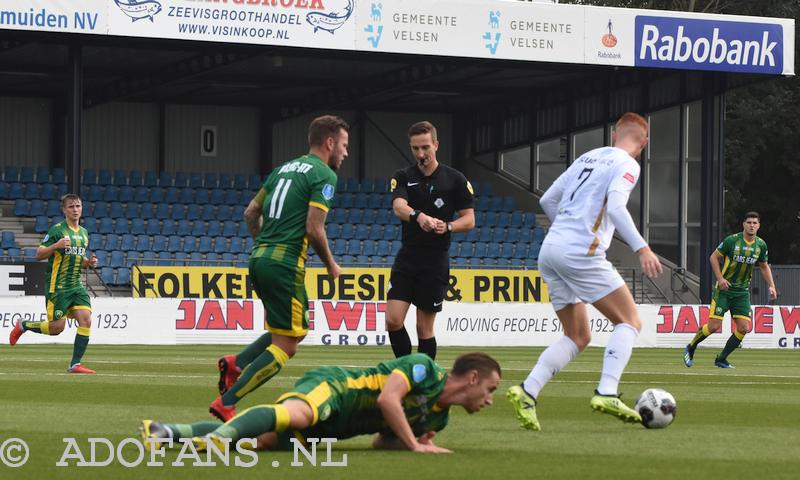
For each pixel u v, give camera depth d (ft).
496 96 217.97
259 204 47.83
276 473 33.99
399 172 63.93
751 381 83.35
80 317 83.66
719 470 35.76
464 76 200.64
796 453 40.19
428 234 63.36
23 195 188.44
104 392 64.90
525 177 217.77
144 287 149.07
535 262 196.54
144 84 193.26
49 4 145.48
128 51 176.86
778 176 285.64
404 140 229.45
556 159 210.18
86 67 189.57
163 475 33.68
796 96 274.36
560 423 50.62
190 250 182.19
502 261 194.29
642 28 165.58
